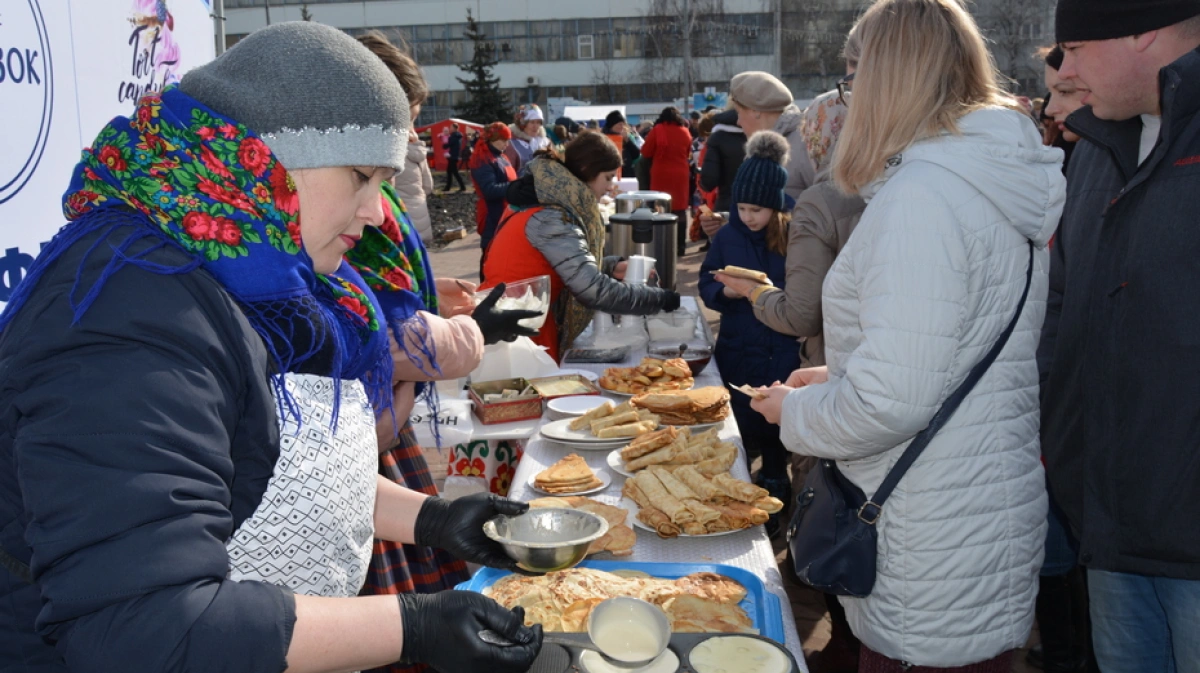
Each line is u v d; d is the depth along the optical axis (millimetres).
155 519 691
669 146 9172
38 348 729
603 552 1611
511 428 2389
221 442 774
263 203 855
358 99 880
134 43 2338
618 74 46812
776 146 3186
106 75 2139
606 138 3129
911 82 1403
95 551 672
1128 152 1645
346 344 1057
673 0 44219
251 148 843
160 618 674
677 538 1709
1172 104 1441
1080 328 1789
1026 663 2621
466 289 2244
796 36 43375
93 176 832
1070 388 1836
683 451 1972
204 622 691
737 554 1642
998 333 1440
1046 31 24766
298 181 896
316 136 866
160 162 823
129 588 670
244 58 871
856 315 1519
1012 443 1469
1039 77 24719
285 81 855
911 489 1460
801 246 2490
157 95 856
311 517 928
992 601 1488
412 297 1641
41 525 681
